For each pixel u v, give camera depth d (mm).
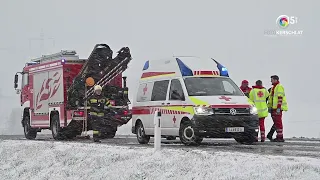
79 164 12195
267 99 18781
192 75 16375
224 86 16391
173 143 17156
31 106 24422
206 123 15086
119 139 21922
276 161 9273
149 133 17188
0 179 13031
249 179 8430
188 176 9422
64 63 21766
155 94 17062
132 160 11344
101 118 18266
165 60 17172
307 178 8008
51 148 14578
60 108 21875
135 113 18062
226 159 9945
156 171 10180
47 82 23047
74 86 21281
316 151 12586
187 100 15609
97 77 21531
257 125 15547
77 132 21969
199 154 10820
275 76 18281
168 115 16250
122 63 21656
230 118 15188
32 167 13086
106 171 11219
